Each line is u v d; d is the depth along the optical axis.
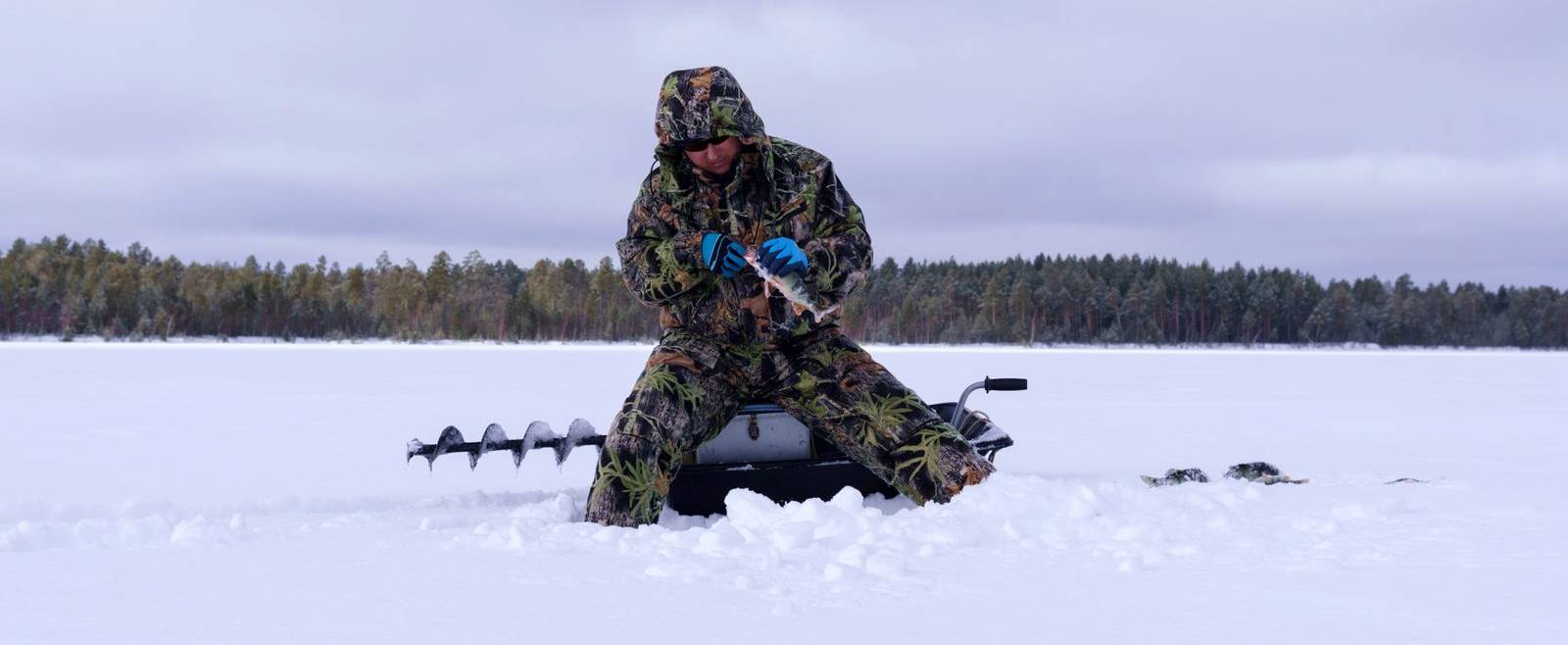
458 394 15.59
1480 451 7.36
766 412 4.05
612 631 2.15
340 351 52.53
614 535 3.16
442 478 6.08
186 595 2.46
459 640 2.09
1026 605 2.35
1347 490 4.26
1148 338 131.12
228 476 6.14
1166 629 2.16
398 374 23.39
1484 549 2.96
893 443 3.82
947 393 16.56
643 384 3.82
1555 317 140.12
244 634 2.13
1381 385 21.11
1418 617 2.25
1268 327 137.75
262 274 133.25
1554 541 3.06
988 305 131.25
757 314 3.92
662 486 3.71
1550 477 5.24
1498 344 139.88
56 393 15.38
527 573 2.68
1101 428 9.78
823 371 3.96
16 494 5.27
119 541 3.26
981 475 3.66
